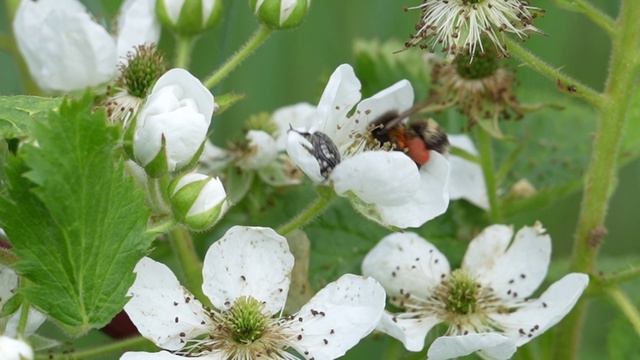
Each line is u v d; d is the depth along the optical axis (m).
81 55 0.37
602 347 0.47
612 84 0.38
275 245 0.35
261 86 0.47
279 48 0.47
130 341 0.36
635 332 0.40
